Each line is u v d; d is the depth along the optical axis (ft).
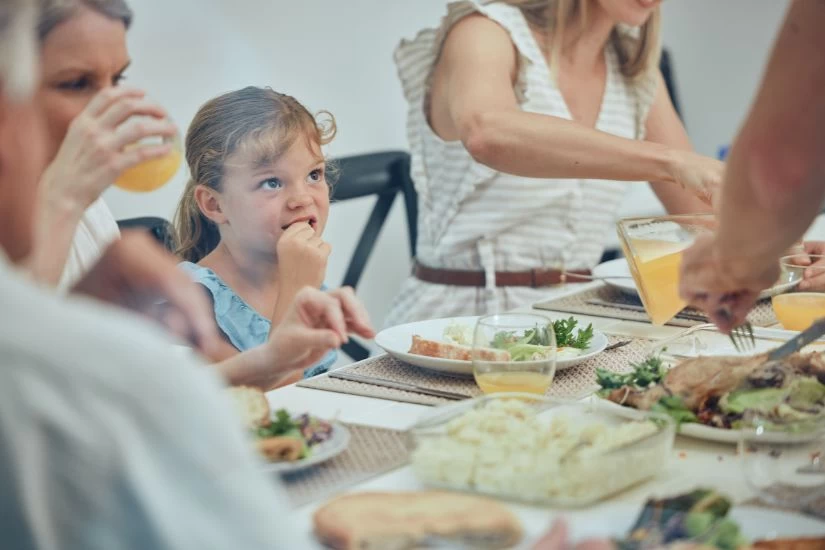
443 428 3.73
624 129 8.63
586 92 8.44
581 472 3.40
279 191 6.37
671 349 5.25
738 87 15.80
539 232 8.27
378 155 9.62
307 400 4.74
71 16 4.20
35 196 2.62
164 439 2.13
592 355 5.21
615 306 6.63
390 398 4.76
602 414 4.12
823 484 3.46
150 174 4.42
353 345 9.27
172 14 9.84
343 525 2.96
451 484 3.52
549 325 4.69
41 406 2.09
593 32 8.21
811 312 5.67
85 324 2.17
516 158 6.79
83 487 2.10
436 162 8.41
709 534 2.96
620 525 3.09
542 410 4.00
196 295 2.96
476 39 7.77
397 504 3.10
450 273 8.38
